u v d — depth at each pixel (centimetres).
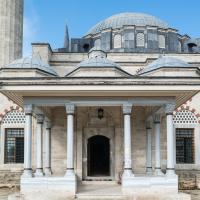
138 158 2194
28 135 1752
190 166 2389
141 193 1689
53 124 2202
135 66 2558
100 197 1695
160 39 3131
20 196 1670
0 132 2430
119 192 1772
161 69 2002
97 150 2511
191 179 2348
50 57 2575
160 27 3175
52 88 1672
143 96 1788
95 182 2116
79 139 2186
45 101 1773
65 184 1697
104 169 2498
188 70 2012
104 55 2556
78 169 2155
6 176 2375
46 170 2111
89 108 2219
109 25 3344
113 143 2219
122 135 2191
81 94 1758
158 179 1703
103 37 3142
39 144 1945
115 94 1761
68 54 2630
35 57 2181
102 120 2233
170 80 1686
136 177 1709
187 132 2447
